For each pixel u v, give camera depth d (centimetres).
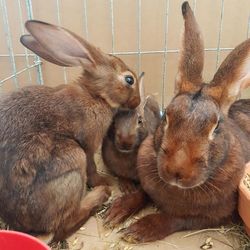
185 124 24
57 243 30
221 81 27
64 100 32
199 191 28
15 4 44
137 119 35
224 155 27
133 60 48
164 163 25
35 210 28
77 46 33
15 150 28
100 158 41
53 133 30
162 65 48
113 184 37
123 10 45
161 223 30
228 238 31
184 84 28
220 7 45
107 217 32
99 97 34
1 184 28
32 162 28
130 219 32
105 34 46
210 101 25
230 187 28
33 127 29
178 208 30
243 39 46
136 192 34
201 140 24
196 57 28
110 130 35
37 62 47
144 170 30
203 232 31
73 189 29
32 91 32
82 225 32
